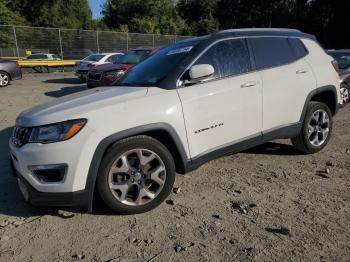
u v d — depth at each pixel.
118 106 3.62
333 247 3.06
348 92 9.42
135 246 3.19
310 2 47.16
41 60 23.05
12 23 47.62
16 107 10.34
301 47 5.26
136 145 3.65
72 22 54.78
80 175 3.43
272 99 4.65
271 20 51.50
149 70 4.47
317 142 5.39
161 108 3.77
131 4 55.41
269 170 4.84
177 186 4.39
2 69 15.66
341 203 3.84
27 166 3.48
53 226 3.57
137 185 3.71
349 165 4.95
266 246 3.11
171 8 57.00
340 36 42.16
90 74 12.45
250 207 3.80
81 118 3.45
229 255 3.01
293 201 3.91
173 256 3.03
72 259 3.05
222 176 4.67
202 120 4.03
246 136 4.46
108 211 3.83
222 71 4.31
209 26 56.91
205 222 3.54
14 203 4.11
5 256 3.12
